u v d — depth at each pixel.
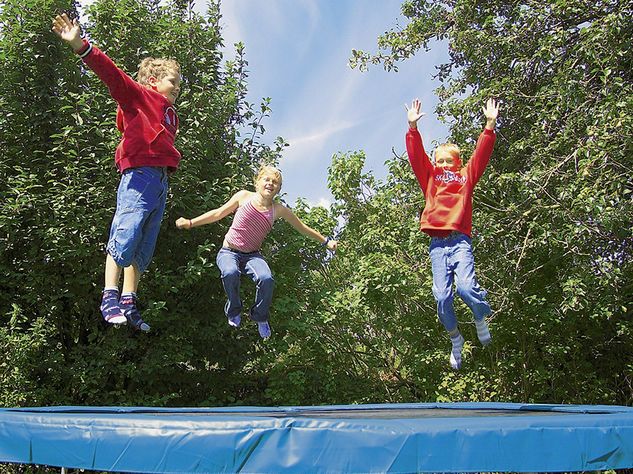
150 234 3.50
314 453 2.96
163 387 9.08
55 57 8.63
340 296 9.01
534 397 9.20
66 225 7.74
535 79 9.14
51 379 8.30
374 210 9.57
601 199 6.46
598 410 4.68
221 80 9.70
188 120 8.68
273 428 3.02
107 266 3.37
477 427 3.07
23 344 7.32
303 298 9.65
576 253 7.46
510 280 7.99
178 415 3.81
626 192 6.98
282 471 2.94
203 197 8.42
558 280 8.34
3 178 8.32
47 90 8.55
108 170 8.10
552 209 7.21
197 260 8.82
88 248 7.86
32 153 8.57
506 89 8.84
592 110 7.24
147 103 3.45
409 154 4.21
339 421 3.04
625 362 9.56
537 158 7.72
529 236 8.12
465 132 9.58
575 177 7.28
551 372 9.20
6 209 7.79
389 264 8.59
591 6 8.34
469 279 3.87
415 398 9.72
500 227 7.95
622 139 6.73
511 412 4.77
